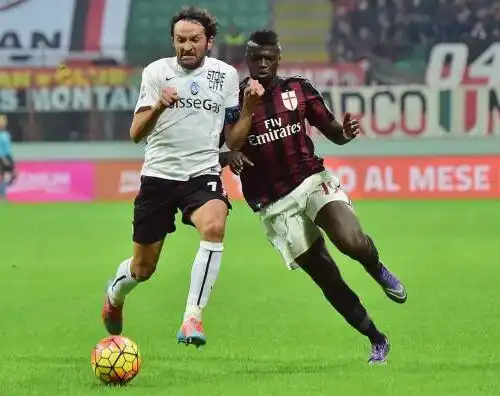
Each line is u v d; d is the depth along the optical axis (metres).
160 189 25.72
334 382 23.62
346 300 26.38
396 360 27.02
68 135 103.88
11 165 97.81
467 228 68.62
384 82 105.38
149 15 113.69
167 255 56.06
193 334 24.00
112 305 28.27
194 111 25.44
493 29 107.31
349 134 26.66
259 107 26.58
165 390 22.86
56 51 110.44
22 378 24.89
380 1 109.69
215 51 106.38
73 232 68.81
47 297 41.62
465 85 102.44
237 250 58.16
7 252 58.12
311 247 26.66
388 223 72.25
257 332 32.59
